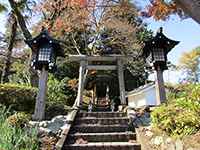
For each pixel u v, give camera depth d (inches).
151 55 285.9
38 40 281.6
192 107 171.5
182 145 156.2
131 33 639.8
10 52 527.2
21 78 656.4
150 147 197.6
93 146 214.2
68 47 622.2
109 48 672.4
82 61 383.9
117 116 294.7
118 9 582.6
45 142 211.3
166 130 181.3
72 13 530.6
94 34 639.8
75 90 605.0
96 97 676.1
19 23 456.4
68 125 249.0
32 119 259.9
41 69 276.2
